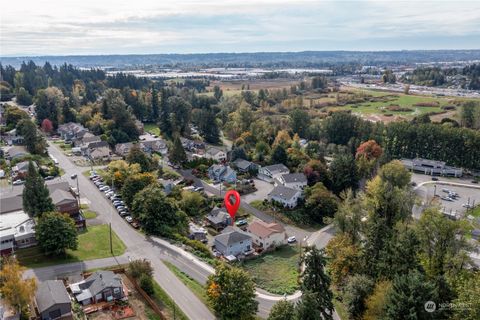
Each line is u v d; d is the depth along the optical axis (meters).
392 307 42.38
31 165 71.06
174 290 56.44
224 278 51.34
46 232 61.00
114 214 81.56
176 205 81.69
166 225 75.44
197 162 116.69
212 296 50.69
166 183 94.56
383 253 54.34
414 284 42.50
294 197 92.62
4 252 62.34
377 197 74.38
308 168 105.06
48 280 53.81
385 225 60.69
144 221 75.19
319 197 91.00
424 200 100.94
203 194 95.44
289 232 84.69
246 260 71.88
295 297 60.03
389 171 96.00
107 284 52.88
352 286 52.78
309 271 48.75
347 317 54.28
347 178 101.19
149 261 63.81
